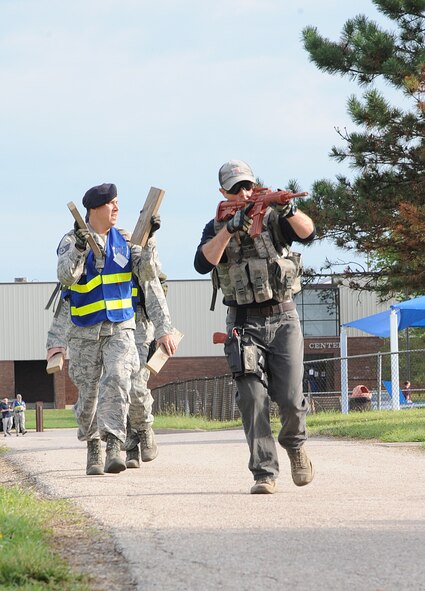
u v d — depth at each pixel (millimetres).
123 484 11430
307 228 9945
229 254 10117
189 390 53219
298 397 10289
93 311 12102
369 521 8141
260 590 5680
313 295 97750
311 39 37250
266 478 10336
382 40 36281
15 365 117188
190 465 14227
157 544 7184
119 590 5840
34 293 108125
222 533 7613
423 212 32875
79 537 7625
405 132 34812
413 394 44844
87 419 12547
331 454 16172
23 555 6250
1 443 23219
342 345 41656
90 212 12102
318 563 6379
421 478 12219
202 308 106062
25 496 10016
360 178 35531
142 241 12242
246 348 10094
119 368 12078
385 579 5883
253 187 10180
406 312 41375
